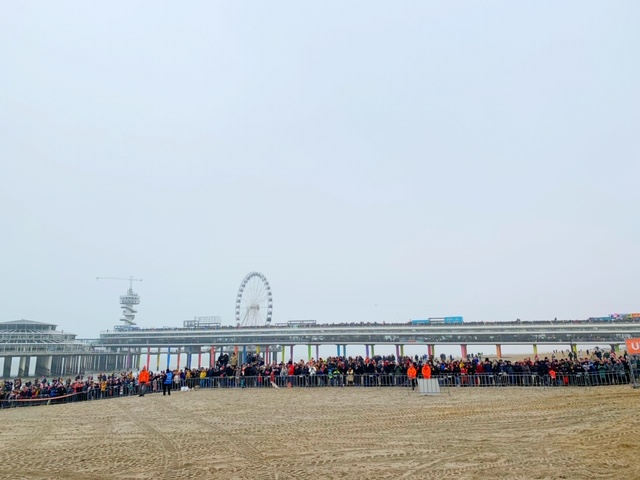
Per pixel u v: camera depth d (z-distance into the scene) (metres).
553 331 95.19
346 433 16.12
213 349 130.50
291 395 30.14
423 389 29.08
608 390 27.08
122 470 11.55
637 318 96.50
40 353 106.88
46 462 12.52
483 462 11.66
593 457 11.84
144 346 136.62
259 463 12.05
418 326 105.88
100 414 22.67
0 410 26.61
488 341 100.44
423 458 12.23
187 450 13.81
